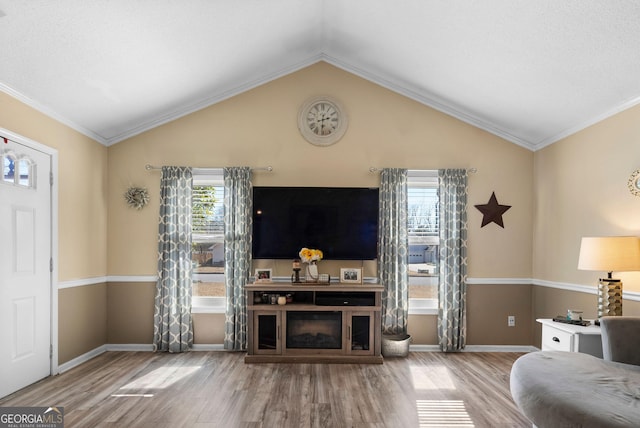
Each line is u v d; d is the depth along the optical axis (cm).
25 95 331
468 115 466
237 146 464
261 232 448
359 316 413
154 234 458
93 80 349
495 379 362
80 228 410
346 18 377
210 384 345
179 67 377
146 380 354
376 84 468
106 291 455
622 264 308
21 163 331
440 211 459
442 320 453
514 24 300
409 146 467
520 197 469
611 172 354
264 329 411
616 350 256
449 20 323
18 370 325
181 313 446
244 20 342
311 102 464
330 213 450
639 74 299
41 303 352
